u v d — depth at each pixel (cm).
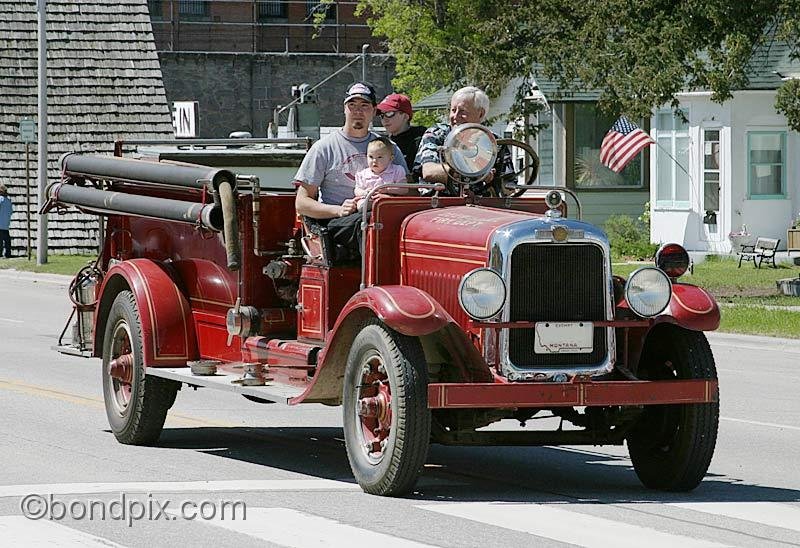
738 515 1209
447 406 1213
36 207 5706
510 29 3762
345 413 1300
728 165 4878
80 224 5666
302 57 7894
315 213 1412
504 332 1245
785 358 2602
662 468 1324
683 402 1262
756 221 4888
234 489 1305
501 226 1253
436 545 1077
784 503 1267
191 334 1561
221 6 8094
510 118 3962
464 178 1374
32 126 4931
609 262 1272
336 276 1391
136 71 5922
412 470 1236
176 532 1120
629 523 1168
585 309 1266
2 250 5488
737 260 4816
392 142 1477
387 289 1252
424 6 6375
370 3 6562
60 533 1116
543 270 1254
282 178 1805
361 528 1134
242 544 1080
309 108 4203
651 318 1284
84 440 1591
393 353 1228
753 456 1544
